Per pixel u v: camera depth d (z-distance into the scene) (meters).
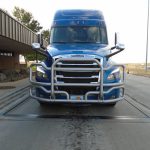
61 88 3.60
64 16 4.69
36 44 3.96
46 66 3.66
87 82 3.58
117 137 2.93
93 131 3.15
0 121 3.59
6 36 9.01
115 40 4.39
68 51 3.81
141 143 2.73
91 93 3.54
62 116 3.89
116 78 3.72
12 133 3.05
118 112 4.22
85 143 2.72
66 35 4.54
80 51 3.82
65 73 3.59
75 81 3.59
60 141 2.77
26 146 2.61
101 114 4.05
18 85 9.06
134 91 7.44
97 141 2.79
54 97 3.59
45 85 3.61
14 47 14.52
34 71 3.96
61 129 3.22
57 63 3.60
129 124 3.49
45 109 4.38
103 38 4.57
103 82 3.61
